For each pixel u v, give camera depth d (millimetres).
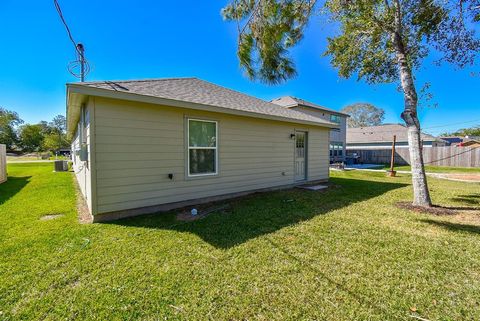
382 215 4539
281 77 4195
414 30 5516
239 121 6270
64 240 3260
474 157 15641
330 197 6273
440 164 17203
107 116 4137
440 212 4637
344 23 5301
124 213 4398
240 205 5355
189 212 4762
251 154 6625
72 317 1799
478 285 2217
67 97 4516
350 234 3529
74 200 5742
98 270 2467
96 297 2029
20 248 2992
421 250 2965
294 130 7953
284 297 2035
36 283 2232
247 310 1878
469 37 4977
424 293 2098
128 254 2846
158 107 4770
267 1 3604
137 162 4520
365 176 11336
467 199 5879
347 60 6113
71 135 11859
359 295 2064
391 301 1988
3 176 8844
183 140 5172
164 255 2822
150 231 3641
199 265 2584
